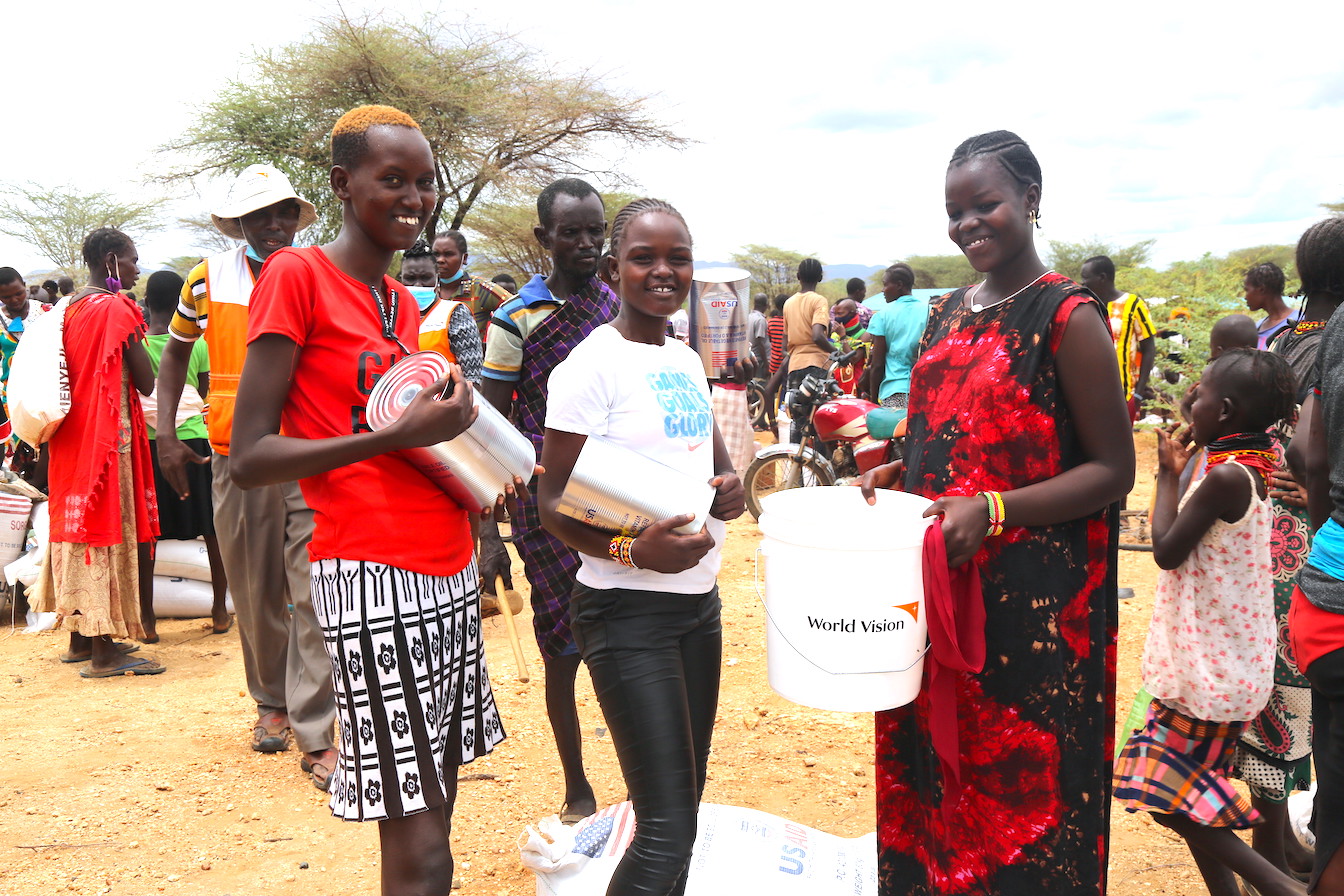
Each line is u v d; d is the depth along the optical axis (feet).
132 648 18.65
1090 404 6.98
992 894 7.47
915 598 6.70
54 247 113.29
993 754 7.38
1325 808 6.92
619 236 7.57
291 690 13.01
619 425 7.37
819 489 7.77
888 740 8.22
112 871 10.75
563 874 8.94
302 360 7.30
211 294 13.66
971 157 7.29
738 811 9.61
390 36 75.10
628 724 7.18
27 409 16.42
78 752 13.99
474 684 7.93
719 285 15.78
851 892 8.80
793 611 6.75
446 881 7.38
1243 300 40.98
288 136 75.82
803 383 27.86
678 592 7.31
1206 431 9.13
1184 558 8.84
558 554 11.10
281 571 13.84
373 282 7.75
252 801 12.48
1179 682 8.89
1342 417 6.91
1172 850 10.94
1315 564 7.04
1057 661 7.26
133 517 17.78
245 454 6.91
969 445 7.39
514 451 7.47
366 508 7.14
